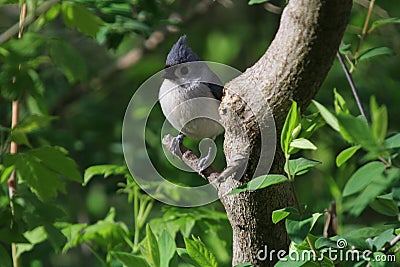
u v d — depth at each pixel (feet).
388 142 14.74
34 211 20.08
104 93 38.73
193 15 37.22
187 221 23.09
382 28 31.63
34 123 19.83
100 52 40.16
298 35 13.99
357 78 32.78
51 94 35.86
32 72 21.35
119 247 22.74
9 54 19.79
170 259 16.85
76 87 37.22
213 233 23.68
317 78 14.33
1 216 19.94
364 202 16.46
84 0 22.09
